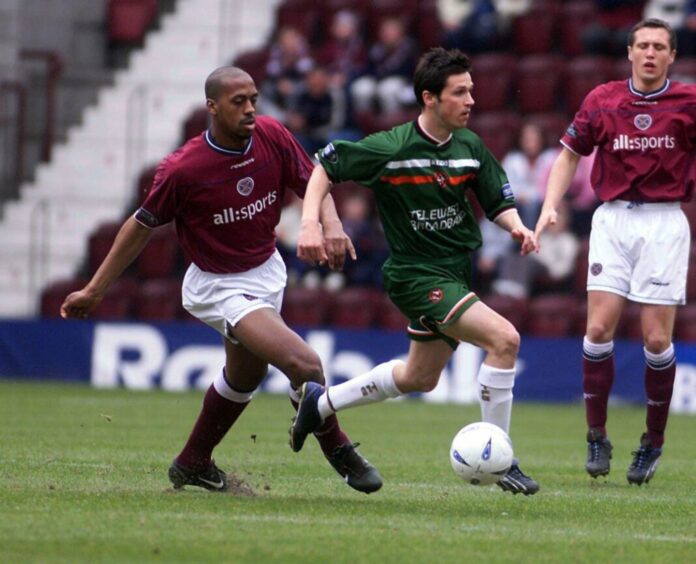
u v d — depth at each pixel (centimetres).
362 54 6950
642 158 2897
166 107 7738
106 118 7700
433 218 2478
